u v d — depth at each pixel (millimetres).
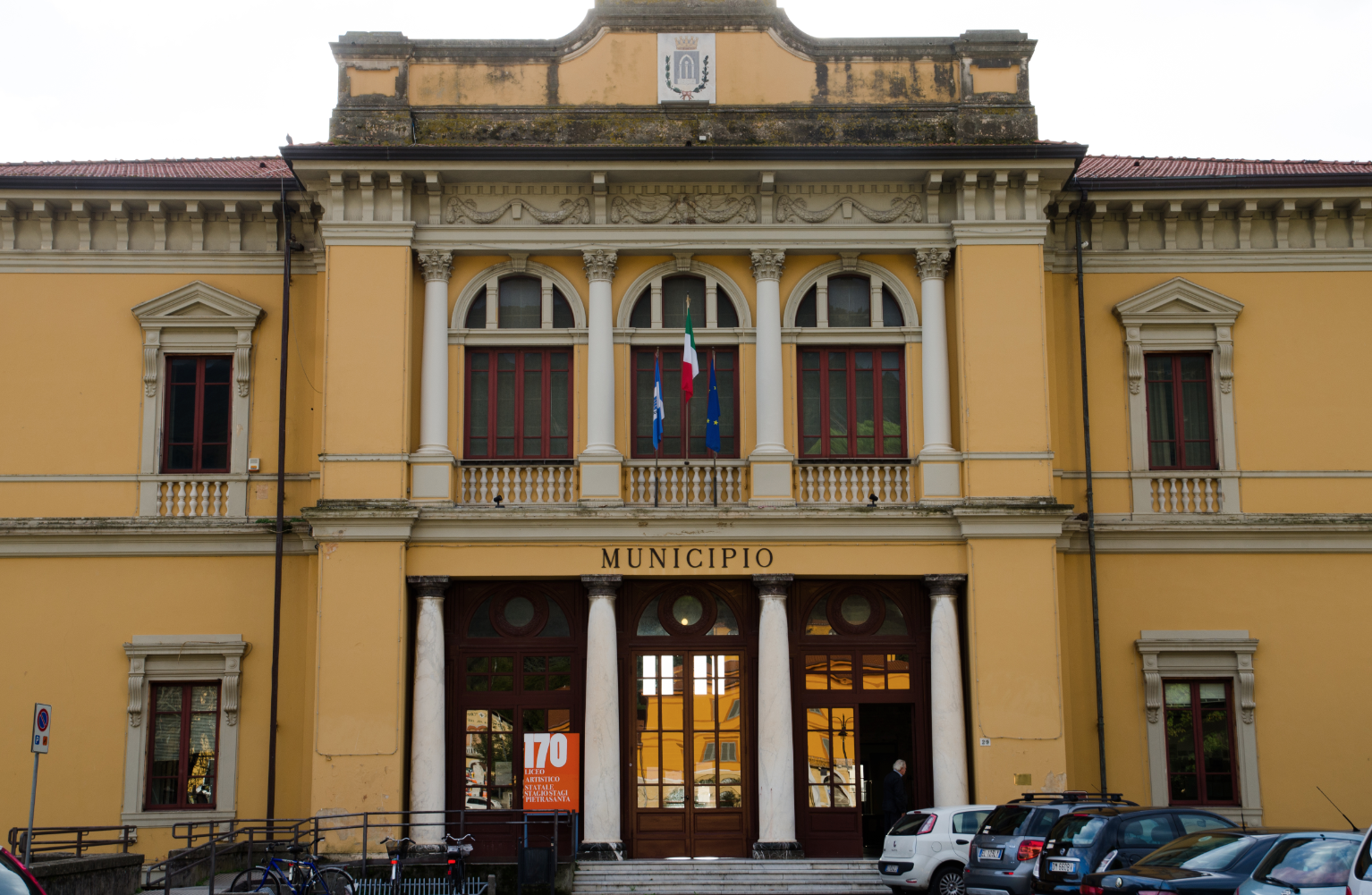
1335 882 13219
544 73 24391
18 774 23484
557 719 23531
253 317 24781
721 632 23797
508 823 21812
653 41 24484
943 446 23469
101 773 23500
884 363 24250
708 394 23750
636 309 24406
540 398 24125
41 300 24875
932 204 23984
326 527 22734
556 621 23891
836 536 23125
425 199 23969
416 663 22812
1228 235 25375
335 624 22531
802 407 24188
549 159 23391
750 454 23484
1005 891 17688
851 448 24062
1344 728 23906
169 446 24766
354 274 23453
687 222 23969
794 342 24062
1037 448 23109
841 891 20953
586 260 23891
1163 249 25312
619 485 23297
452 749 23344
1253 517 24281
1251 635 24141
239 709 23656
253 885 19906
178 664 23812
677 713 23547
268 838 21594
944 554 23141
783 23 24516
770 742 22578
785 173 23609
